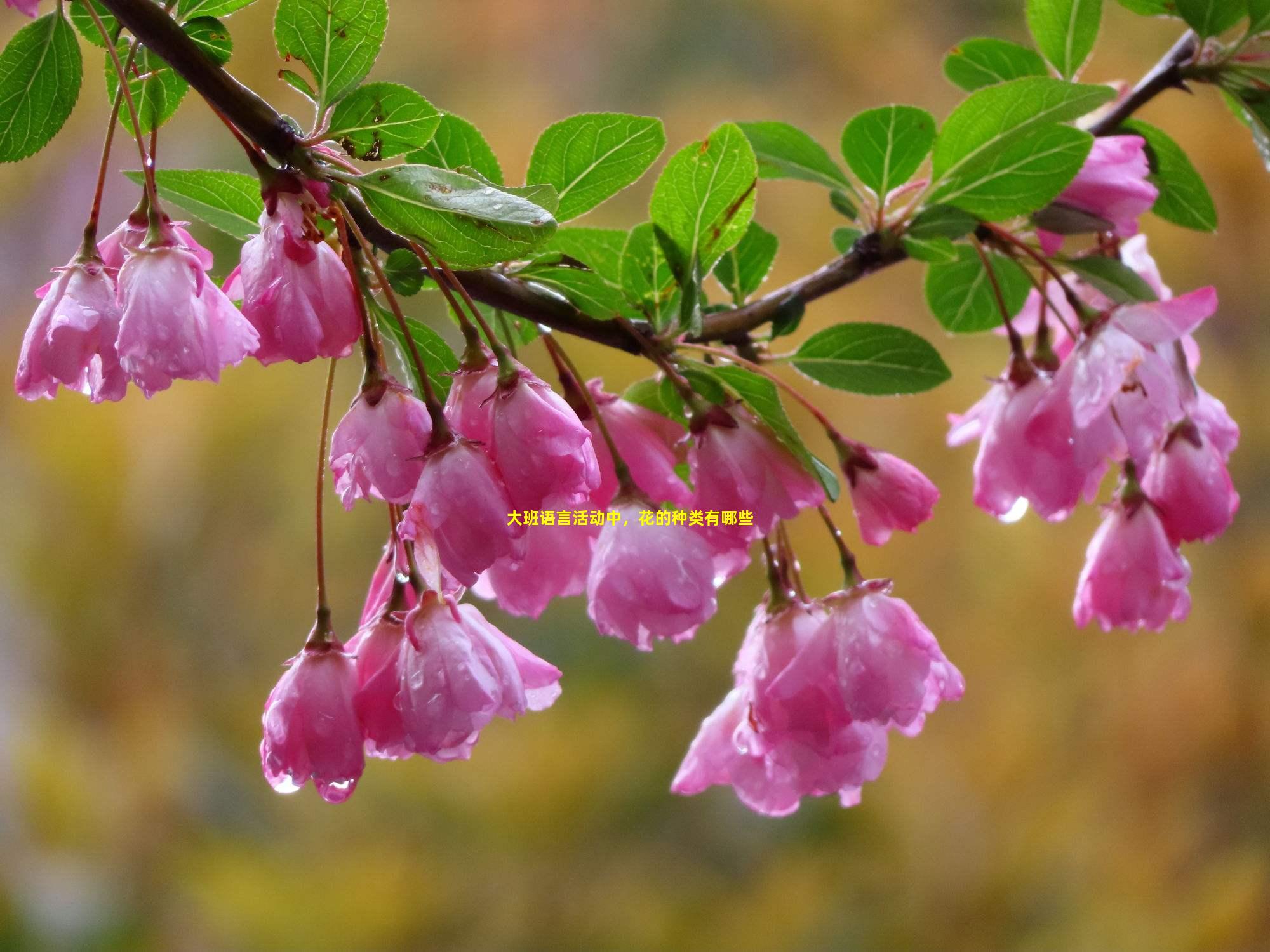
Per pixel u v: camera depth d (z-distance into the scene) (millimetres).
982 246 1158
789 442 1082
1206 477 1146
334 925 2479
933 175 1139
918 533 3072
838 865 2695
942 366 1140
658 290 1110
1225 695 2896
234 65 3424
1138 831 2740
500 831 2576
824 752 1081
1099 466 1125
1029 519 3031
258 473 3031
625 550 1067
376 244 1062
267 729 1042
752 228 1152
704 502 1083
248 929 2521
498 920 2547
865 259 1146
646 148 1091
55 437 2900
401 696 1034
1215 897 2621
